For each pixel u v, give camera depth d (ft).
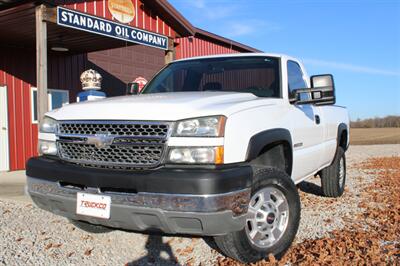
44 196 13.00
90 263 13.51
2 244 15.14
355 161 49.19
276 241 13.25
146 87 18.57
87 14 28.91
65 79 42.24
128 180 11.18
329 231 16.84
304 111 17.07
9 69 37.99
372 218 19.03
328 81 16.05
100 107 12.69
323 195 24.21
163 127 11.40
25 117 39.40
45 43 26.30
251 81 16.62
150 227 11.58
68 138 12.91
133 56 49.55
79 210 12.07
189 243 15.26
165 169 11.15
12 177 33.24
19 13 27.50
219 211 10.71
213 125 11.30
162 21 36.17
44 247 14.92
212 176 10.63
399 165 43.78
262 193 12.83
